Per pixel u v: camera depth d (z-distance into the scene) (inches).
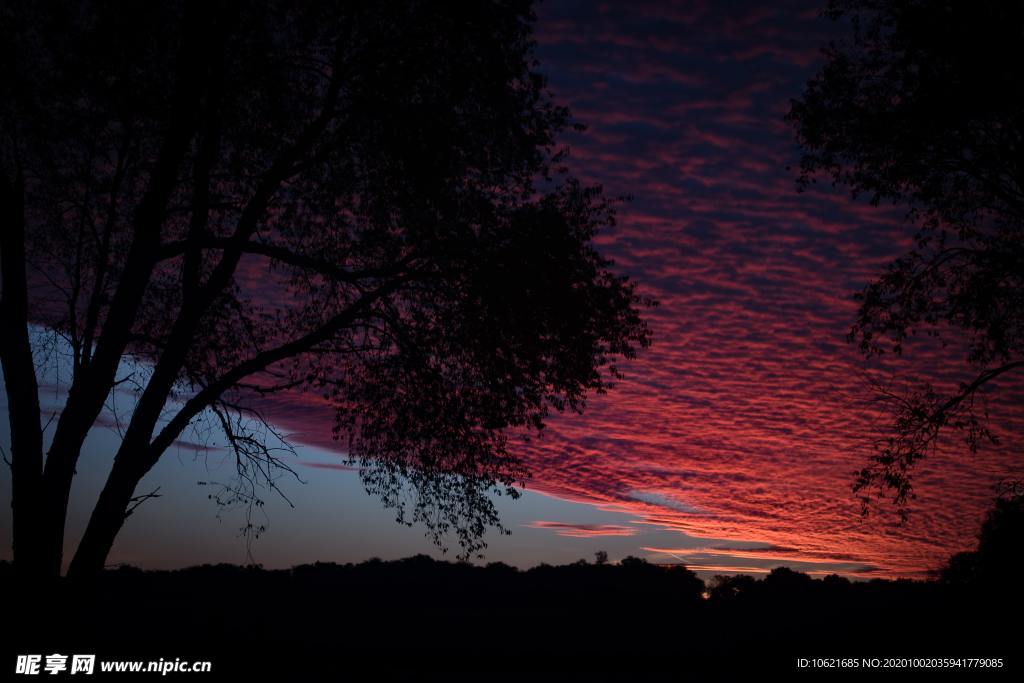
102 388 396.8
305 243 520.7
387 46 444.5
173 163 404.5
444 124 439.5
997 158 475.2
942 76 463.5
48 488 380.2
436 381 469.1
